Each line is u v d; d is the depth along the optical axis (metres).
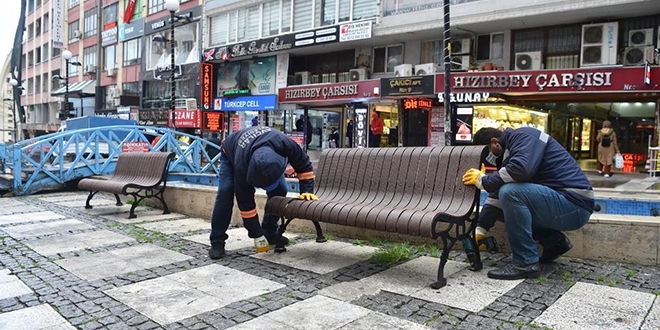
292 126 23.44
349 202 4.73
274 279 4.17
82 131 11.06
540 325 3.05
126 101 33.19
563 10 13.93
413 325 3.09
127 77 34.56
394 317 3.24
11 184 10.20
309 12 20.50
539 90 14.22
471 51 16.83
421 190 4.43
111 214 7.82
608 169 13.42
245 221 4.91
